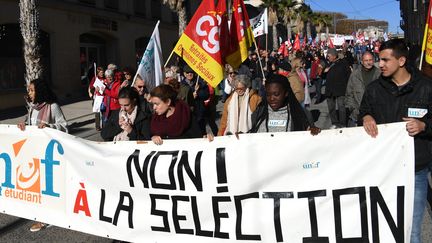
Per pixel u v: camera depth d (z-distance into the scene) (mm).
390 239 3307
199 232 3885
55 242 4703
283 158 3568
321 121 11656
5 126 4938
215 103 8195
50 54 19016
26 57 10938
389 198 3295
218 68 5699
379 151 3305
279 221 3582
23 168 4867
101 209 4320
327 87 10203
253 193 3672
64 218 4586
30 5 10797
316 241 3486
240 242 3719
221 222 3795
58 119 5195
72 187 4504
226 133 5469
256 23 14539
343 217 3424
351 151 3393
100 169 4309
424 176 3332
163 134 4273
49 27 18500
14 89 17406
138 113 4859
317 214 3488
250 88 5375
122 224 4199
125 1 23953
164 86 4242
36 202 4793
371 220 3350
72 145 4484
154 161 4027
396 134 3238
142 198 4109
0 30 16797
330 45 28047
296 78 8516
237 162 3709
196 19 5738
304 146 3506
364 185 3363
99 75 11344
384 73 3256
